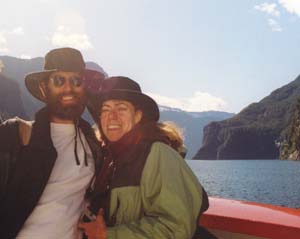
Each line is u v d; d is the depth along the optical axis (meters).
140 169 1.32
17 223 1.34
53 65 1.47
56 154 1.39
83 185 1.47
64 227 1.40
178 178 1.29
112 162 1.45
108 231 1.30
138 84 1.50
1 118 1.41
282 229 1.45
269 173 90.75
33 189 1.34
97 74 1.52
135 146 1.37
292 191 52.62
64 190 1.43
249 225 1.51
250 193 51.03
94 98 1.51
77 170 1.46
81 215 1.46
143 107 1.46
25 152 1.35
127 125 1.43
